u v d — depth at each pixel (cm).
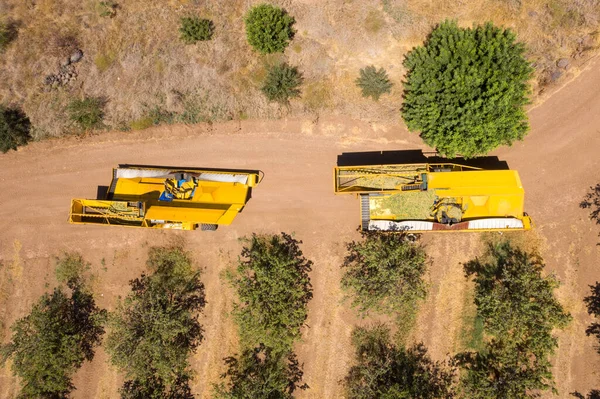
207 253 2761
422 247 2695
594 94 2630
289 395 2714
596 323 2628
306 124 2727
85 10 2828
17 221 2812
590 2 2636
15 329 2627
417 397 2589
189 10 2786
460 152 2455
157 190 2655
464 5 2678
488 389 2533
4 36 2781
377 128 2698
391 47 2677
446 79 2303
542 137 2656
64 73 2769
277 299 2531
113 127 2769
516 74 2330
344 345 2719
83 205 2625
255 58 2733
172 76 2733
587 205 2631
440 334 2692
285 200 2728
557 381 2656
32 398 2698
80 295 2777
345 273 2695
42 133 2777
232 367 2745
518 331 2488
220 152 2750
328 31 2708
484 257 2662
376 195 2561
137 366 2589
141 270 2770
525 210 2669
